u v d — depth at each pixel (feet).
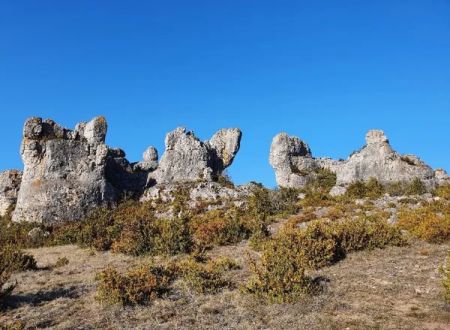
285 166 198.70
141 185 179.22
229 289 59.62
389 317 45.24
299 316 46.98
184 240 94.53
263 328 44.45
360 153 176.45
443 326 42.16
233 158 199.41
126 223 111.04
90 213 153.58
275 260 58.59
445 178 173.37
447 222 84.33
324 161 207.62
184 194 165.07
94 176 159.53
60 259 89.92
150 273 62.13
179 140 184.14
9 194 174.09
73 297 59.93
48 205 149.89
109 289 56.54
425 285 55.62
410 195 143.33
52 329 47.37
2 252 84.69
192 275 62.18
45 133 162.71
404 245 80.94
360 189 156.35
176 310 52.21
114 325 47.98
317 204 138.82
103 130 168.04
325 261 69.67
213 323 46.80
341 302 50.67
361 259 72.59
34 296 61.11
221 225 103.65
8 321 50.67
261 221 106.22
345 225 82.07
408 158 175.22
